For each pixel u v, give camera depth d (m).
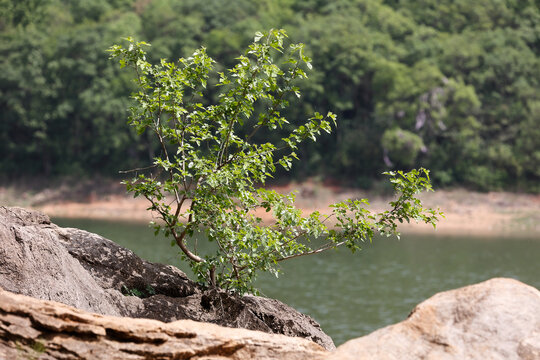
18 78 92.75
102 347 6.12
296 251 10.97
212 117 10.58
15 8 64.50
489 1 109.19
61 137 95.00
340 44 91.94
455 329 6.21
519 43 100.94
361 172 87.62
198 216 10.16
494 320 6.19
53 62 94.06
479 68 96.44
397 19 105.19
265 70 10.40
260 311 10.66
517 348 6.01
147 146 89.06
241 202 10.45
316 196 83.81
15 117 93.25
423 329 6.27
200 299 10.31
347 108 92.06
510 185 86.19
